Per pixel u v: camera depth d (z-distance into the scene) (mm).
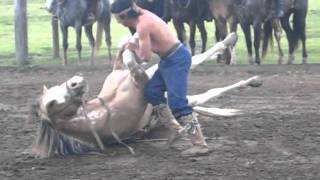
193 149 9766
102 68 22141
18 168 9219
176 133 10266
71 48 30031
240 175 8633
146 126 10469
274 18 22828
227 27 27000
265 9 22703
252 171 8836
